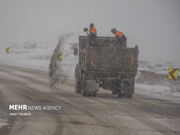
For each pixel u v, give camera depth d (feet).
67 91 201.77
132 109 139.85
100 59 176.96
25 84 230.68
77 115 120.78
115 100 169.07
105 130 98.17
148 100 175.83
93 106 143.84
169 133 97.86
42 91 194.29
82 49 191.42
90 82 176.96
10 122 104.99
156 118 121.29
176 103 169.48
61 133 92.17
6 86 212.43
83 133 93.20
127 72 181.37
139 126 105.81
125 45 200.13
